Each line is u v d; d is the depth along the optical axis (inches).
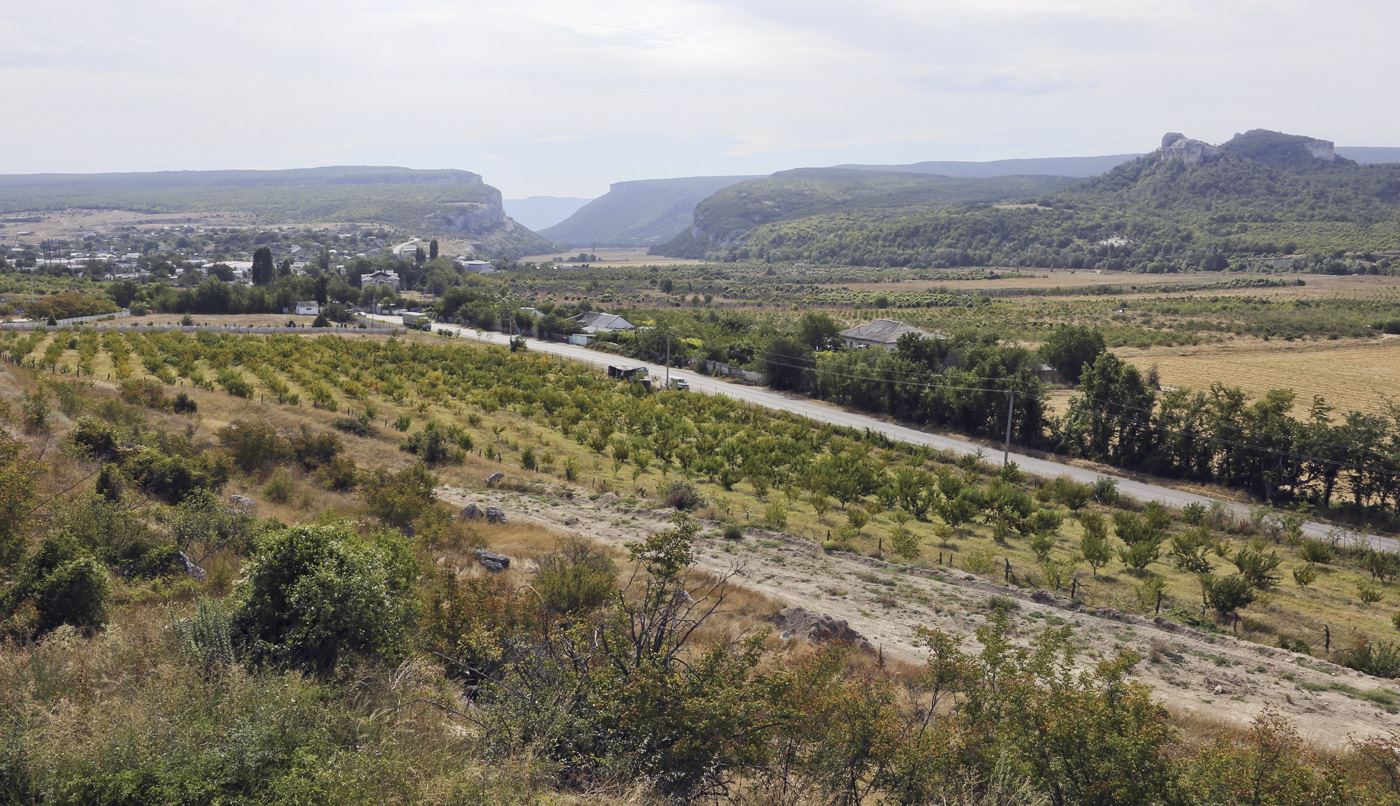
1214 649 911.0
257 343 3501.5
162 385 2129.7
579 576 669.9
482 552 914.1
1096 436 2251.5
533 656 381.1
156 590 532.4
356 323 5241.1
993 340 3484.3
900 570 1192.8
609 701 327.6
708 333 4434.1
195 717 289.9
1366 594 1181.7
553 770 300.4
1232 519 1646.2
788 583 1073.5
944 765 338.3
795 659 600.1
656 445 2094.0
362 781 258.5
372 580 415.5
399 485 1217.4
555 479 1744.6
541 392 2792.8
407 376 3125.0
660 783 306.0
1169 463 2108.8
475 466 1756.9
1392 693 798.5
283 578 407.5
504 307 5383.9
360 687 357.1
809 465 1919.3
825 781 325.1
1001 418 2442.2
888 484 1780.3
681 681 339.9
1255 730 415.5
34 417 1101.1
